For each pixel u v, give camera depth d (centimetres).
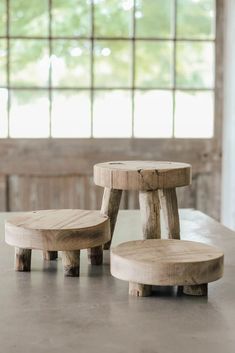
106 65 393
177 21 394
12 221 169
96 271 170
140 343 118
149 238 175
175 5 393
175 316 133
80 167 391
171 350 115
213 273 143
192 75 396
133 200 396
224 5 390
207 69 397
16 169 388
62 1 387
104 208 190
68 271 165
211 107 398
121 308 138
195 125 399
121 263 145
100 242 165
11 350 114
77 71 391
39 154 389
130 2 390
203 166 397
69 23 389
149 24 393
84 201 393
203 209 399
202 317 133
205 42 395
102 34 391
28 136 391
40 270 171
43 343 118
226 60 389
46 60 389
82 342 118
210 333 123
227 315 134
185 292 149
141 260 142
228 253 190
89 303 142
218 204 399
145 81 395
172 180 173
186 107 397
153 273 140
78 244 161
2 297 147
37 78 389
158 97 396
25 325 128
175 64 395
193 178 397
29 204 390
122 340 119
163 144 394
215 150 397
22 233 161
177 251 150
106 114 395
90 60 391
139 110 396
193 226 230
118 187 174
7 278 163
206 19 394
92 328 126
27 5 385
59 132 393
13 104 389
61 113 392
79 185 392
